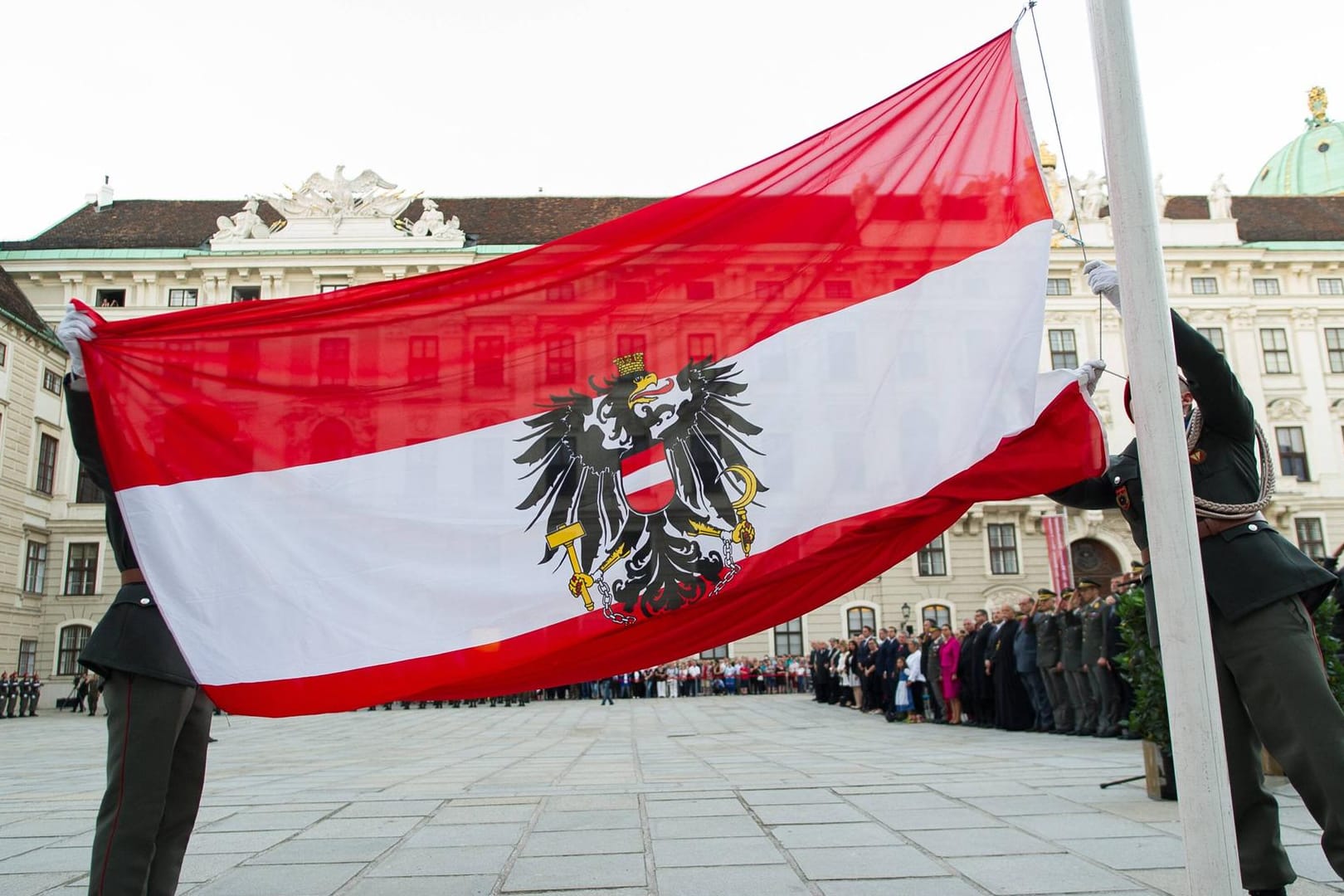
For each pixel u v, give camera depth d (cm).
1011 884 411
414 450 436
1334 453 3769
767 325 442
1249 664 343
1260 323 3878
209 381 435
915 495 408
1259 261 3869
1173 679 282
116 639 379
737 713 2166
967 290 428
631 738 1397
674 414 436
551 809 649
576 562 423
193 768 409
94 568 3488
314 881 444
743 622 414
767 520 420
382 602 413
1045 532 3266
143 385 429
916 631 3684
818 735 1393
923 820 571
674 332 448
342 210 3853
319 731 1850
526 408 442
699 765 941
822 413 429
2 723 2597
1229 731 358
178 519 412
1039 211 427
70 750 1453
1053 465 395
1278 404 3788
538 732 1633
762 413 431
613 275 457
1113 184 305
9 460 3198
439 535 425
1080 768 827
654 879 436
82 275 3712
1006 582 3703
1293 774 335
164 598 397
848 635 3719
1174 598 283
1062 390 400
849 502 415
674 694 3431
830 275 446
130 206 4219
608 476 432
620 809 642
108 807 367
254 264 3734
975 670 1532
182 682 384
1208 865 270
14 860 506
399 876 451
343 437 436
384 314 450
